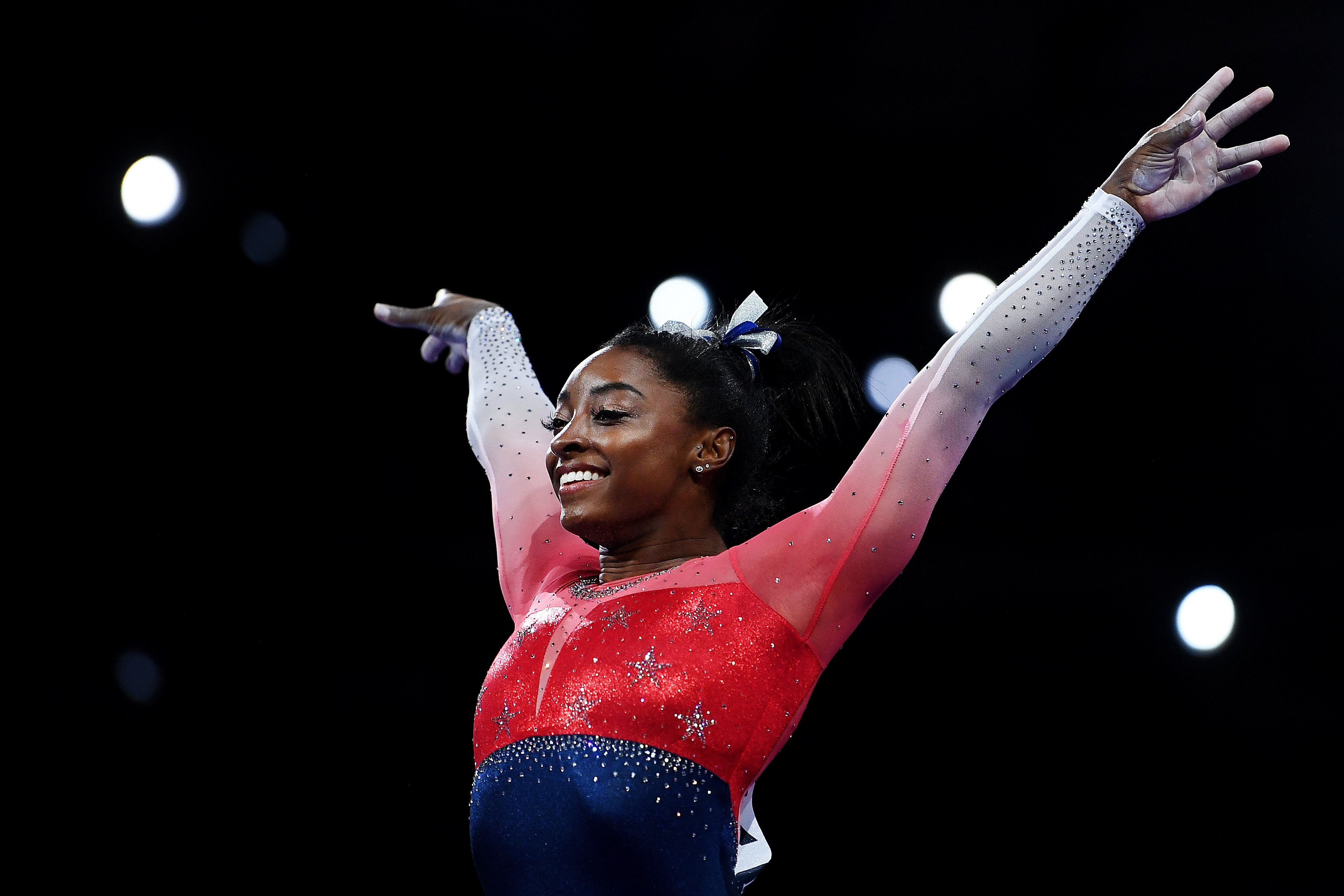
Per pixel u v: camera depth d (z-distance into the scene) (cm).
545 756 585
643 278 2130
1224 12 1795
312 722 2080
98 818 1977
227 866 1977
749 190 2084
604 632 602
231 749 2045
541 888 578
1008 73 1920
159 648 2081
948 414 617
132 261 2072
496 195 2103
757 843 636
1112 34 1848
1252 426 2141
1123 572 2161
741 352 704
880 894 2003
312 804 2036
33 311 2081
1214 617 1930
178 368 2141
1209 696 2078
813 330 754
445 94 2012
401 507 2202
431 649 2144
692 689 577
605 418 649
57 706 2028
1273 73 1866
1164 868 1988
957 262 2072
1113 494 2186
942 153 2030
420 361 2209
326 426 2197
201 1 1875
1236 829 1997
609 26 1931
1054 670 2119
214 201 2039
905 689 2136
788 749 2105
